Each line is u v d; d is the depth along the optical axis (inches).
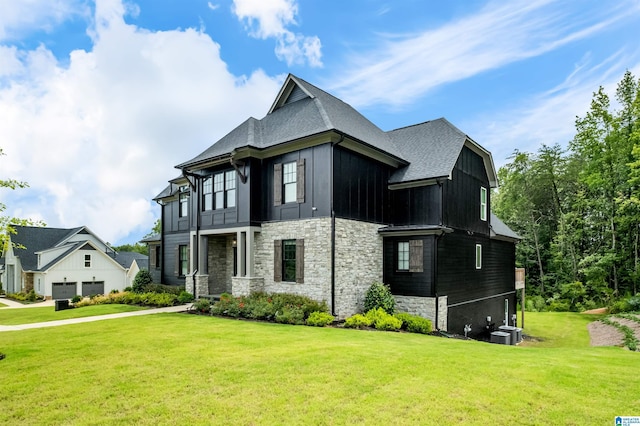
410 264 540.7
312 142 514.9
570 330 726.5
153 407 191.2
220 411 184.7
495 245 745.0
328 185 494.9
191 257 677.3
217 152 606.9
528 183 1272.1
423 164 593.9
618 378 232.1
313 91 620.1
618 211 940.6
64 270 1159.6
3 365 270.8
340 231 500.1
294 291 521.3
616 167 987.3
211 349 303.3
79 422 176.7
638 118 898.7
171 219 844.0
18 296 1139.9
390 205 601.0
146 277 816.3
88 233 1406.3
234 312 498.0
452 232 568.4
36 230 1378.0
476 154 682.2
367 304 510.6
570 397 200.2
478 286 653.9
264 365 255.0
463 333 587.2
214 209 629.6
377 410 183.5
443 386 215.2
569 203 1212.5
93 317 533.3
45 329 433.4
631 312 802.2
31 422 177.9
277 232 549.3
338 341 337.4
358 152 541.6
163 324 438.3
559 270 1192.8
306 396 200.8
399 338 374.3
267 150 560.1
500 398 198.2
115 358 282.4
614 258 947.3
